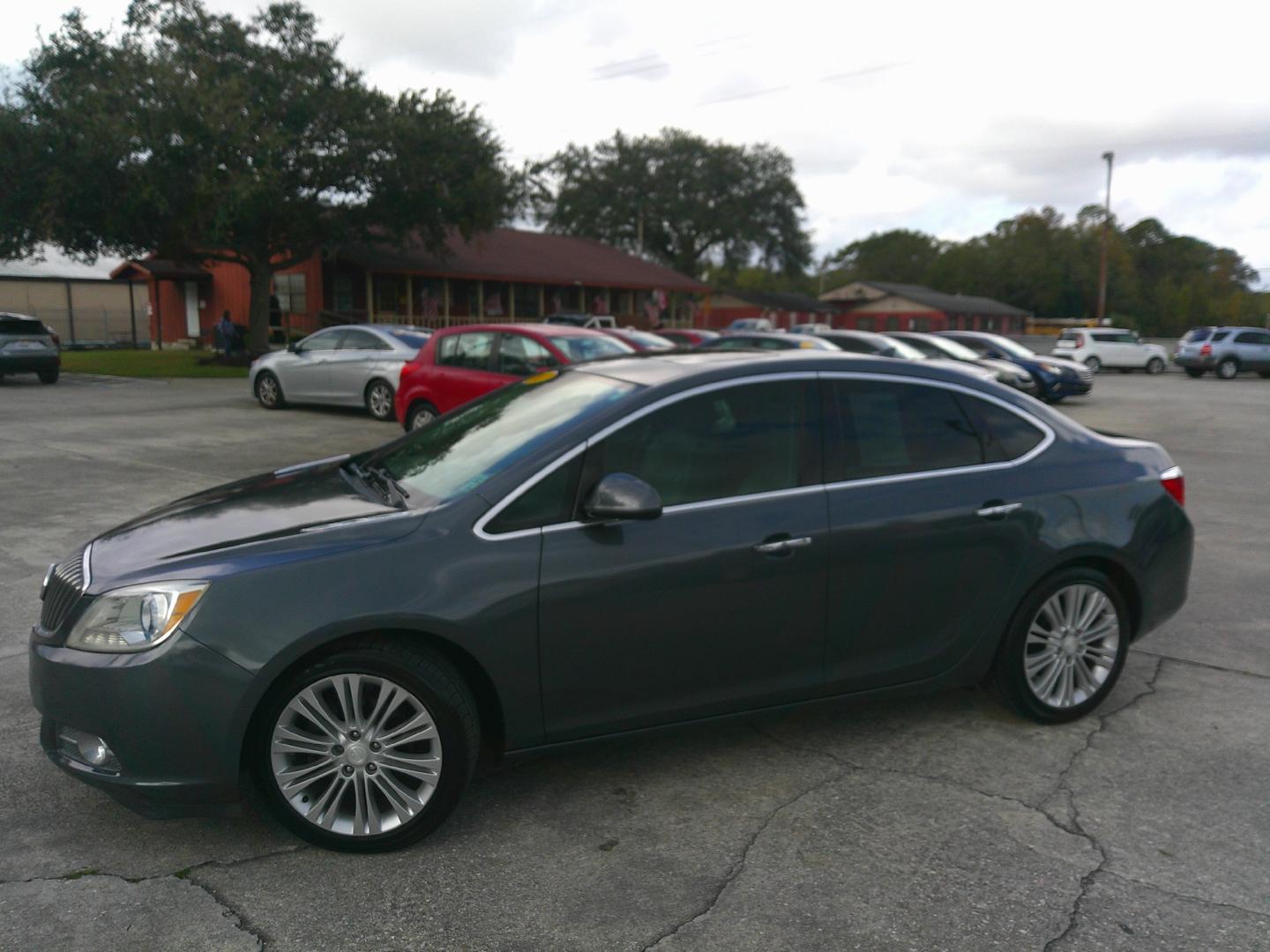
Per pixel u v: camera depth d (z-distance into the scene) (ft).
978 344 72.74
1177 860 10.21
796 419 12.18
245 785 11.58
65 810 11.05
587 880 9.80
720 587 11.32
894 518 12.12
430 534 10.44
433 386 37.45
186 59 80.18
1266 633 17.69
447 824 10.89
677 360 13.19
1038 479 13.11
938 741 13.08
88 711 9.66
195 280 121.49
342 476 13.10
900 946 8.77
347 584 9.93
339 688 10.05
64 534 23.71
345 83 86.79
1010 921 9.14
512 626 10.44
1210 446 45.16
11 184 78.23
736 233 213.66
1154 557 13.64
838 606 11.99
